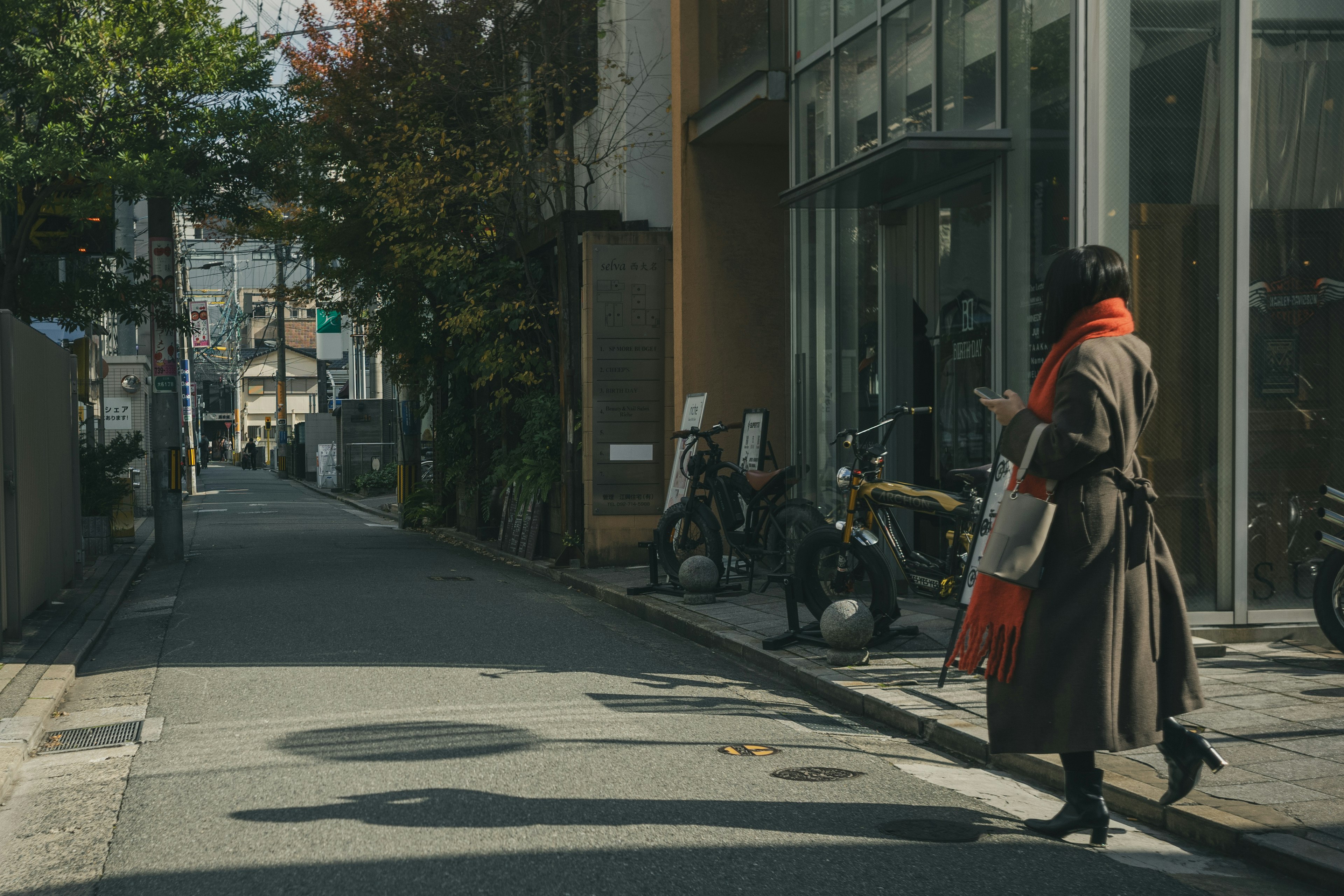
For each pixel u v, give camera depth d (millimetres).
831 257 12055
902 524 8727
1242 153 7797
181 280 35812
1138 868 4047
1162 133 7820
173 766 5605
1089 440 3811
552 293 16500
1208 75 7852
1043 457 3879
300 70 17734
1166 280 7824
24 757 5871
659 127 14617
